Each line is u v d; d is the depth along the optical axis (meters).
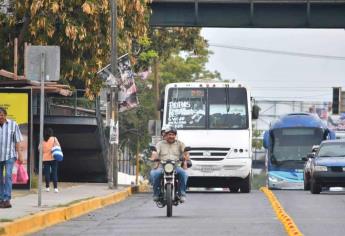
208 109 66.31
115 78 63.28
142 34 72.25
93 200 48.03
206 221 37.66
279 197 57.03
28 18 66.75
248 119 66.25
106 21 66.38
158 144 42.22
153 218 39.91
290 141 94.19
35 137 76.44
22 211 38.44
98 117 78.69
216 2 96.44
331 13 97.31
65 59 66.38
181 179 41.72
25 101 55.12
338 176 63.09
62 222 38.41
